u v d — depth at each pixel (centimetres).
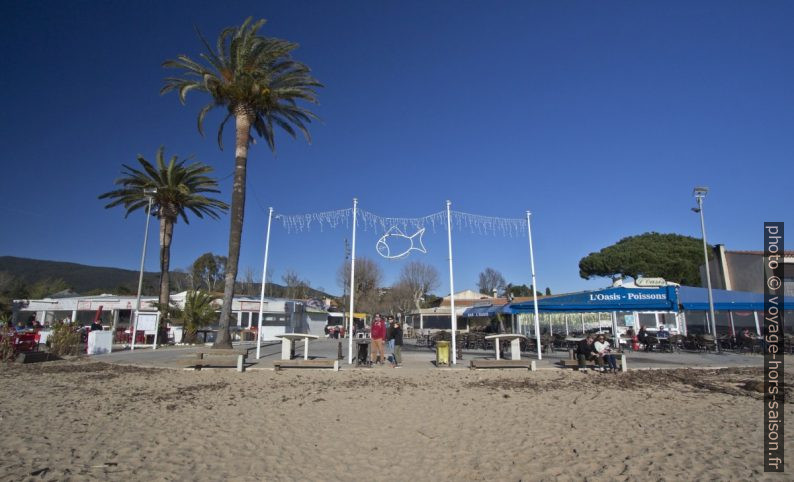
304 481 545
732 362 1814
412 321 5616
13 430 761
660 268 3909
